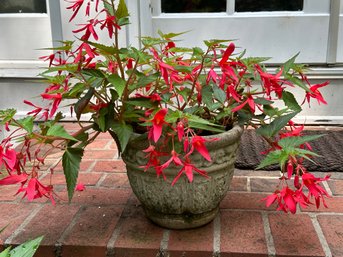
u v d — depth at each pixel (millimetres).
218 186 1392
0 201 1698
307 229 1455
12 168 1123
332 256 1314
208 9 2551
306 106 2527
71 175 1250
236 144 1396
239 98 1345
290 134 1345
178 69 1332
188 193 1357
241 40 2561
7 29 2586
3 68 2617
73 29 2508
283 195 1181
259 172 1933
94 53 1240
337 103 2518
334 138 2279
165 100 1335
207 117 1422
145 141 1293
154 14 2570
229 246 1368
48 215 1583
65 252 1407
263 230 1453
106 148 2260
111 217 1560
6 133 2539
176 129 1140
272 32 2537
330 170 1917
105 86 1297
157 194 1379
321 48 2527
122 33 2457
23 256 983
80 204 1662
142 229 1477
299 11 2510
